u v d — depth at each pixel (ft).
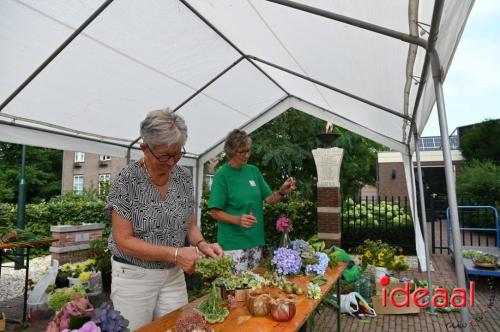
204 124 18.60
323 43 9.32
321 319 14.73
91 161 78.43
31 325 14.29
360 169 32.68
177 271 6.52
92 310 4.18
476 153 60.29
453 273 21.44
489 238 34.45
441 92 5.70
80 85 11.73
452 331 13.37
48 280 15.28
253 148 28.91
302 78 13.89
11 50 9.42
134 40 10.59
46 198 70.08
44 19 8.80
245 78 15.55
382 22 6.25
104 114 13.92
